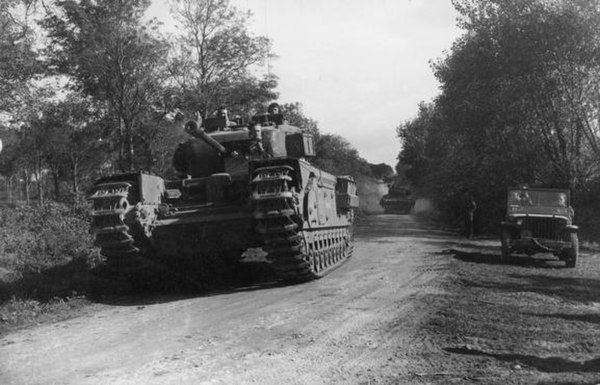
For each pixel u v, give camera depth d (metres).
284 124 16.73
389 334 8.16
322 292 11.84
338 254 17.19
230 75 37.12
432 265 15.98
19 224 18.09
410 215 59.25
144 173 13.05
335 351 7.36
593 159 28.02
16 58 24.83
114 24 30.53
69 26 30.97
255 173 12.86
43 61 29.45
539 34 26.45
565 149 28.39
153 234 12.91
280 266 12.95
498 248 22.58
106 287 13.12
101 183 13.09
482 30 28.48
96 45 30.20
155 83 33.00
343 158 60.75
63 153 44.62
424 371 6.55
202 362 6.92
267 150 15.15
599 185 27.62
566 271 16.11
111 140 36.16
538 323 8.89
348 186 18.73
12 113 25.86
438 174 40.94
